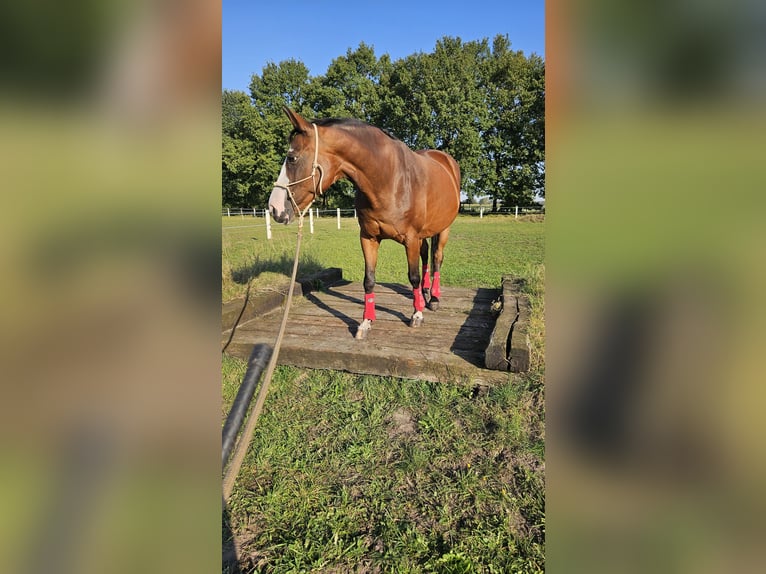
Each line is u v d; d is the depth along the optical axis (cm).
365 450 210
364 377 280
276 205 255
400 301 425
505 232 1379
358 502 178
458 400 249
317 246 966
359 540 159
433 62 2888
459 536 160
